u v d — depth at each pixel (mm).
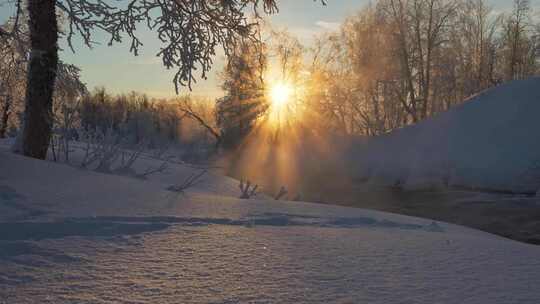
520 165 30656
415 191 29422
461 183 30578
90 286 3822
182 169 15586
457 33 54906
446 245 5562
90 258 4586
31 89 11477
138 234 5566
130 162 12609
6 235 5297
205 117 53938
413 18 51281
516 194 27453
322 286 3891
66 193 7691
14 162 9266
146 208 7133
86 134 14133
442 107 59969
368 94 51844
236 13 11547
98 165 12781
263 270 4301
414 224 7664
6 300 3500
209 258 4676
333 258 4773
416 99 51969
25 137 11484
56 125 12531
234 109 43750
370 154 37250
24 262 4387
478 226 20344
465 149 34281
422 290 3820
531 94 37969
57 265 4348
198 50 10961
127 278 4031
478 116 37906
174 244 5188
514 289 3875
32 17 11391
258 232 5953
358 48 49094
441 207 24438
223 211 7344
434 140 36531
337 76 49094
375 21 50281
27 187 7746
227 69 12688
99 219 6191
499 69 59906
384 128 52188
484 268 4520
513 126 35156
